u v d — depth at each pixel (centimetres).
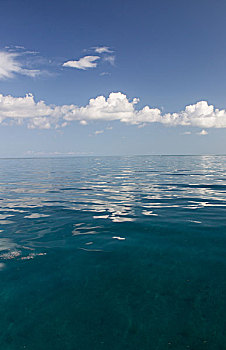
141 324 278
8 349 245
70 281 375
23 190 1410
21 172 2953
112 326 276
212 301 317
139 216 767
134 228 641
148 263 432
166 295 333
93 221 718
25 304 318
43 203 1013
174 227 643
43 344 251
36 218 761
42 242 547
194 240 541
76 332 267
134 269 411
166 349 243
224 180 1759
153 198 1087
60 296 335
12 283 371
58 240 558
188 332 265
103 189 1410
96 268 417
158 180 1825
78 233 607
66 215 798
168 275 387
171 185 1530
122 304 315
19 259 457
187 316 290
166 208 875
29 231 628
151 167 3653
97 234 598
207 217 740
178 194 1185
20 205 974
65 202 1030
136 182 1734
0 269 417
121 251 489
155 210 846
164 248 499
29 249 505
